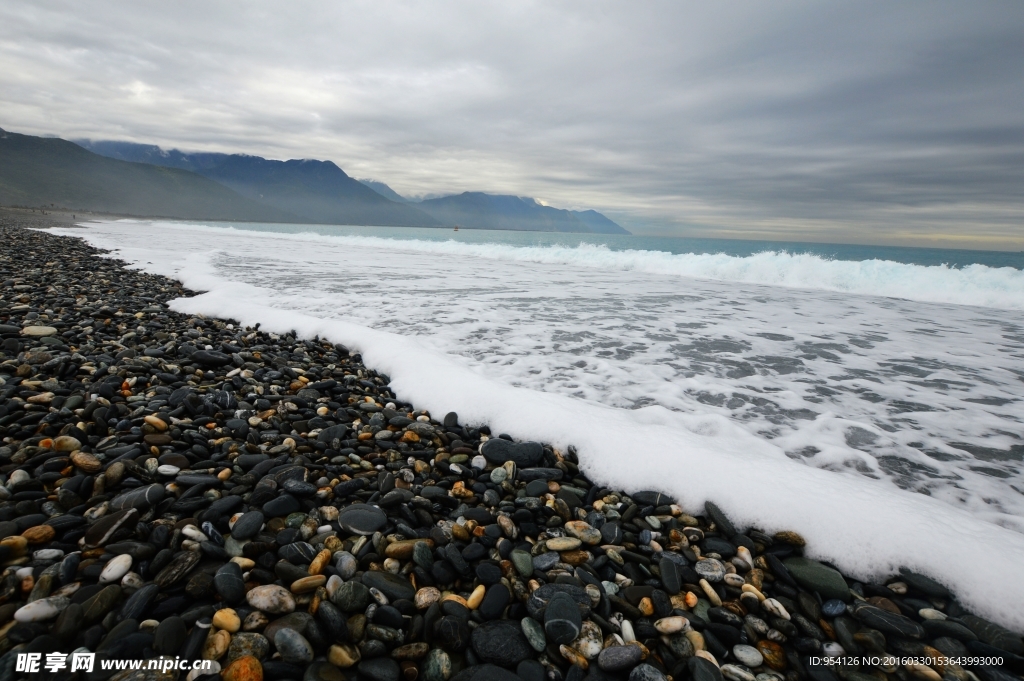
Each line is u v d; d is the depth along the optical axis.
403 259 20.58
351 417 4.06
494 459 3.39
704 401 4.71
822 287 14.76
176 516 2.50
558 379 5.18
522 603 2.17
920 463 3.54
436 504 2.88
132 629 1.80
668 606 2.18
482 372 5.32
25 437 3.10
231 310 7.88
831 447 3.77
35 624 1.79
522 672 1.83
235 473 2.97
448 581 2.25
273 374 4.96
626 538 2.65
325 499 2.83
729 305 10.48
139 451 3.03
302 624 1.91
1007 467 3.50
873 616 2.12
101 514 2.44
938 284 12.84
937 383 5.42
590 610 2.10
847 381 5.44
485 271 16.45
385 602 2.06
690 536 2.67
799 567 2.43
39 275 10.30
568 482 3.26
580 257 21.61
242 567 2.17
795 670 1.94
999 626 2.09
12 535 2.19
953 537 2.47
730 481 2.98
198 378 4.68
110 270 12.34
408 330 7.07
